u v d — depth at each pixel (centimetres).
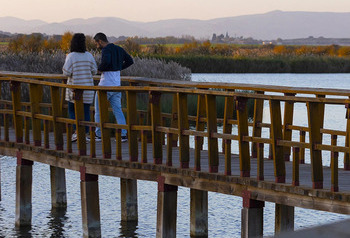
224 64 7156
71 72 1202
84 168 1055
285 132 1046
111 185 1606
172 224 942
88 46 4153
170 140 933
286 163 1030
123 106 2530
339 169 977
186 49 7712
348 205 688
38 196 1461
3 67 2955
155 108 947
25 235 1153
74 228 1202
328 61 8038
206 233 1083
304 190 733
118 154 1003
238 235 1136
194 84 1120
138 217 1280
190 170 884
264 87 994
